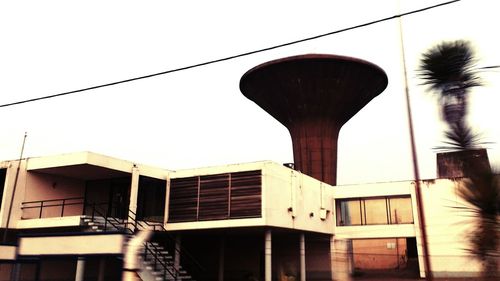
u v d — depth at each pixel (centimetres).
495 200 511
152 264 2016
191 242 3369
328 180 4128
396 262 3669
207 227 2431
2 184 2530
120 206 2623
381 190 3322
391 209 3303
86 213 2712
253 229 2502
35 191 2497
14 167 2434
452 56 601
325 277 3133
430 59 609
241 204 2386
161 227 2533
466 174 551
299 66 4019
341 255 2712
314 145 4203
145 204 2662
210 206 2459
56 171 2516
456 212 594
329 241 3231
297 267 3172
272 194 2405
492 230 512
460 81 598
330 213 3256
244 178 2419
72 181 2720
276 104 4356
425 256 605
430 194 3005
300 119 4259
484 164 547
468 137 578
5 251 1891
